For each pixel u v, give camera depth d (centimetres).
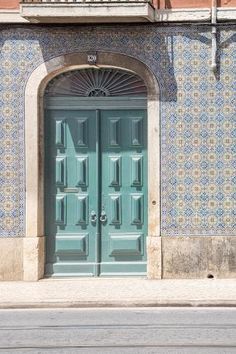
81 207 1182
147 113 1172
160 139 1155
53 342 728
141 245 1178
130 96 1183
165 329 792
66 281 1154
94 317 883
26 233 1155
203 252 1150
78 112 1189
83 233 1184
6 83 1159
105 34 1156
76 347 702
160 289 1058
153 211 1154
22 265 1154
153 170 1155
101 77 1187
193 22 1147
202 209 1152
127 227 1181
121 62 1157
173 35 1152
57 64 1159
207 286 1082
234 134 1150
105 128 1188
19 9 1144
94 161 1186
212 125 1152
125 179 1184
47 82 1180
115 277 1174
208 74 1152
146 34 1154
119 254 1180
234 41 1148
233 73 1151
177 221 1153
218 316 882
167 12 1147
